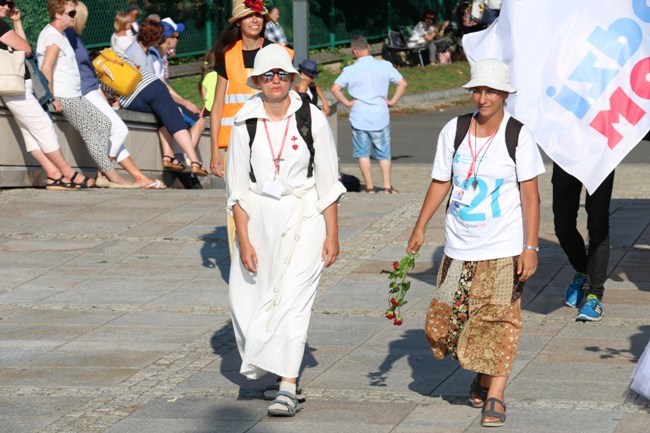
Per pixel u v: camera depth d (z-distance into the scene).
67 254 12.33
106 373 8.36
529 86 9.31
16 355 8.85
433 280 11.07
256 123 7.39
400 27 41.03
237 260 7.55
